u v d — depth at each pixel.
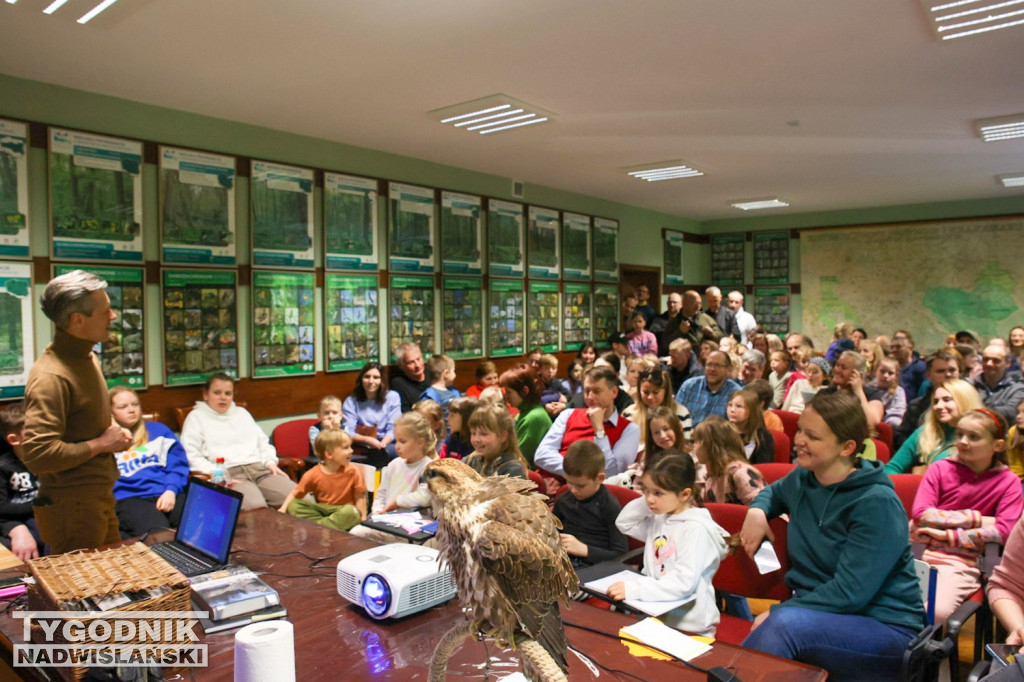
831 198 8.99
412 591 1.67
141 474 3.59
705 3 3.09
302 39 3.48
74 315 2.12
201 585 1.75
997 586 2.03
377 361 6.04
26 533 3.00
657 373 4.14
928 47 3.64
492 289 7.15
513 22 3.29
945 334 9.43
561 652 0.92
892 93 4.43
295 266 5.42
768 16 3.23
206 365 4.91
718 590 2.41
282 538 2.34
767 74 4.06
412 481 3.27
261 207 5.19
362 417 5.46
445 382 5.82
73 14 3.10
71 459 2.12
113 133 4.43
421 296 6.43
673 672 1.45
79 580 1.50
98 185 4.36
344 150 5.75
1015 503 2.59
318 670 1.44
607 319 8.88
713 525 2.17
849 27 3.36
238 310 5.11
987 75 4.09
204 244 4.88
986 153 6.21
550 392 6.07
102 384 2.29
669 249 10.30
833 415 2.00
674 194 8.52
